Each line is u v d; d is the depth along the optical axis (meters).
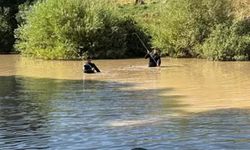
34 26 77.62
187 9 75.75
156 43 77.44
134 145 21.80
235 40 69.31
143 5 94.06
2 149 21.72
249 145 21.38
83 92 38.31
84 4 76.50
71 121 27.28
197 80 45.06
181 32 75.75
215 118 27.31
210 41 71.31
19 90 39.91
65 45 74.06
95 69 53.06
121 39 77.00
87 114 29.23
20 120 27.81
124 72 53.19
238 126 25.12
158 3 93.31
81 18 75.75
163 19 77.69
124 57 77.69
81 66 61.81
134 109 30.62
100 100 34.38
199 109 30.34
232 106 31.25
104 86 41.69
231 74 50.06
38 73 53.41
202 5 75.25
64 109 31.05
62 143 22.44
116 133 24.11
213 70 54.69
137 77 48.09
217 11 75.06
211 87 40.19
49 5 76.81
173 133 23.84
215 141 22.14
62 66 62.16
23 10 94.31
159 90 38.94
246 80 44.56
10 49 94.44
